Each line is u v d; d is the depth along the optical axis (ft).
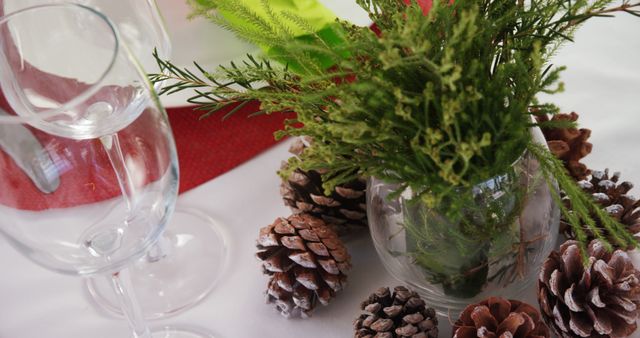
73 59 1.84
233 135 2.25
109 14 2.02
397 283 1.98
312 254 1.88
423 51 1.47
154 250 2.13
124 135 1.74
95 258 1.79
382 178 1.66
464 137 1.61
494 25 1.61
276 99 1.73
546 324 1.84
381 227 1.81
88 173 1.73
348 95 1.57
